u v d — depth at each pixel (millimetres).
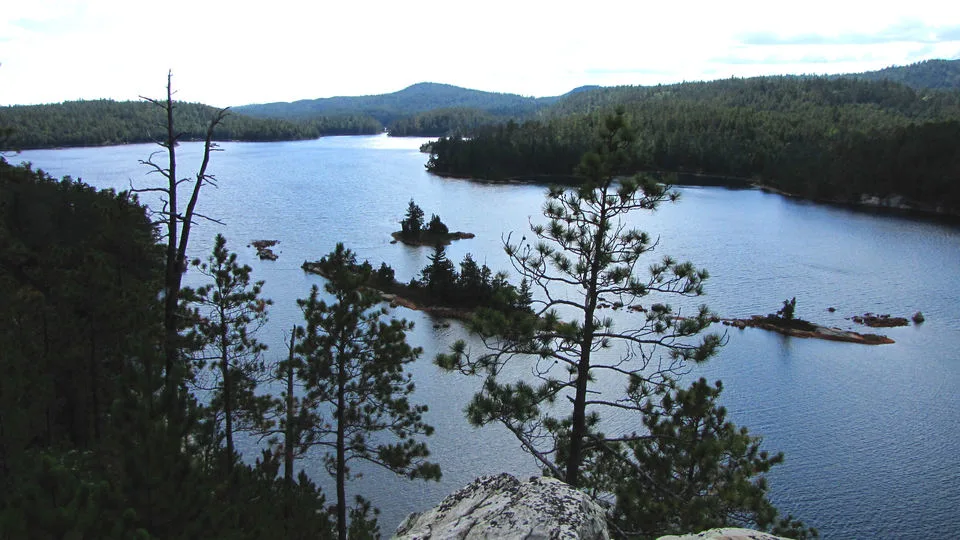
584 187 18453
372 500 45625
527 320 18750
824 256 123688
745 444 17953
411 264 118500
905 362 73375
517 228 151000
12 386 18984
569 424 20125
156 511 12180
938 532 44500
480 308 19719
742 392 65000
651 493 18922
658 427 19781
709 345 18344
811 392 65125
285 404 34219
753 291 99438
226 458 21953
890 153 192375
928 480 50312
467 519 10031
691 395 19266
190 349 29500
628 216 168000
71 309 29984
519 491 10438
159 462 12352
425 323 85250
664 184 18062
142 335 24984
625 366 65625
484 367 19328
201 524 12672
